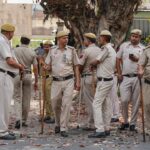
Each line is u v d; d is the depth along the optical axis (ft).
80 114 53.57
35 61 48.11
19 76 46.60
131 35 44.83
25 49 47.65
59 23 78.74
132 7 69.31
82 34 69.41
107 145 39.14
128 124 46.14
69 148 37.88
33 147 38.14
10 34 40.68
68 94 42.73
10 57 40.14
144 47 44.93
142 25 100.58
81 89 46.73
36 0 69.56
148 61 41.14
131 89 44.93
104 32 42.88
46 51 52.54
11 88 40.88
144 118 43.65
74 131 45.50
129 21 69.82
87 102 45.42
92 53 44.50
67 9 68.74
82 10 69.00
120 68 45.29
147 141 40.93
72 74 43.14
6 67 40.47
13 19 107.24
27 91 48.11
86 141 40.65
